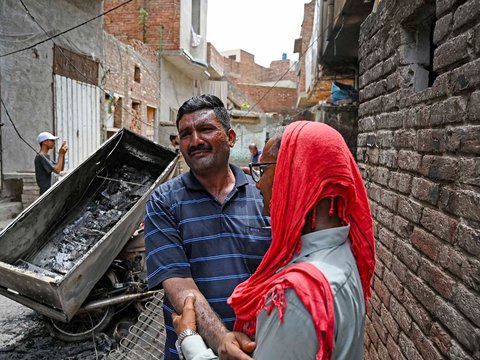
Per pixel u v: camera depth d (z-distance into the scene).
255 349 0.98
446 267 1.70
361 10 6.86
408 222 2.19
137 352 3.13
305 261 0.99
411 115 2.19
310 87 14.52
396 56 2.50
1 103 7.02
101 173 6.03
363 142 3.28
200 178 1.85
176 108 17.41
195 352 1.23
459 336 1.55
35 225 4.45
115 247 3.93
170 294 1.56
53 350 3.74
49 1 8.08
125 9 15.03
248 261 1.75
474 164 1.51
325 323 0.86
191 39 17.09
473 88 1.54
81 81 9.27
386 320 2.47
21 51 7.39
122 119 11.62
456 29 1.70
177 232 1.75
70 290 3.28
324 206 1.04
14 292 3.61
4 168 7.13
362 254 1.08
